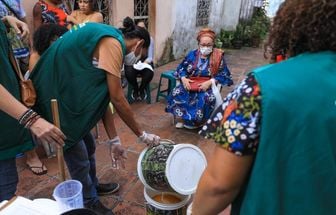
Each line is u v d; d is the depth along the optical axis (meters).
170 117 3.60
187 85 3.21
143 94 4.05
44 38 1.68
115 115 3.48
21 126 1.43
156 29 5.52
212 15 7.64
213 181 0.72
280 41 0.72
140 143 2.91
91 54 1.44
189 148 1.51
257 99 0.64
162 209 1.50
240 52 7.82
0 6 2.24
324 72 0.64
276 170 0.66
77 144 1.64
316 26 0.64
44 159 2.59
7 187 1.47
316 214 0.68
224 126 0.69
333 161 0.65
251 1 9.29
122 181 2.34
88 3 3.27
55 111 1.25
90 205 1.84
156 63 5.79
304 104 0.62
